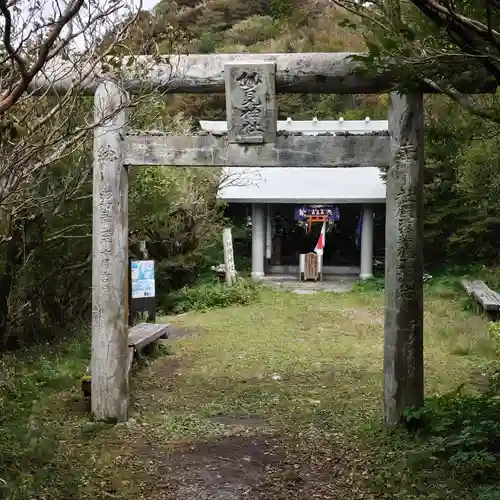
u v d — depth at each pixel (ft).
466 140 17.02
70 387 23.38
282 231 69.46
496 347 28.43
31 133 12.34
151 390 23.52
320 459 16.35
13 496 13.14
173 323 38.81
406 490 13.85
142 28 17.72
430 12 10.64
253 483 14.96
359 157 18.37
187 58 18.56
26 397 21.34
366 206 59.93
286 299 47.75
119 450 17.06
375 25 11.60
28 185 21.70
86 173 25.93
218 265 55.98
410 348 18.22
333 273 65.57
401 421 18.30
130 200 36.27
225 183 58.18
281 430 18.85
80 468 15.52
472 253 54.08
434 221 52.01
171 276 49.52
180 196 43.57
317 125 62.90
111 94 18.33
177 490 14.57
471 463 14.28
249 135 18.47
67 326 33.83
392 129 18.15
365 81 17.92
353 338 33.55
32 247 29.07
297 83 18.26
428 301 44.39
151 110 28.89
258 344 31.94
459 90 16.05
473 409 16.89
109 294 19.22
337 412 20.53
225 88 18.44
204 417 20.24
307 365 27.45
